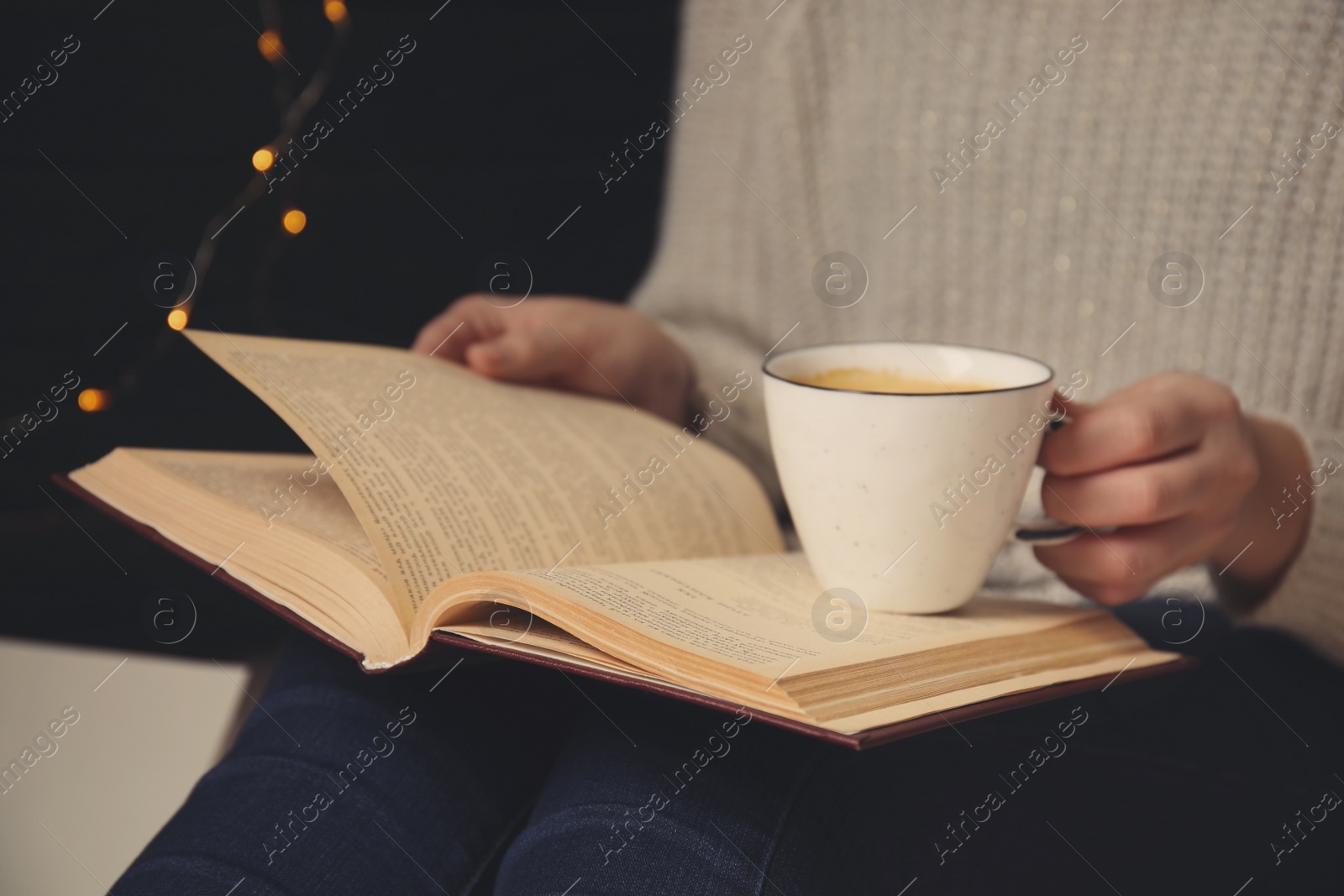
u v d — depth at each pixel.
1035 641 0.44
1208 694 0.53
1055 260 0.75
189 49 1.15
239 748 0.46
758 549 0.59
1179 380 0.50
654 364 0.78
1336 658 0.55
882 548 0.45
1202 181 0.68
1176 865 0.41
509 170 1.25
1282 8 0.64
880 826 0.41
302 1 1.16
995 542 0.46
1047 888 0.39
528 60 1.22
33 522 1.18
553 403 0.68
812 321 0.87
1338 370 0.63
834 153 0.86
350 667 0.50
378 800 0.42
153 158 1.16
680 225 0.93
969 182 0.78
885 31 0.81
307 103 1.19
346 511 0.53
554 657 0.38
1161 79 0.69
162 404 1.19
